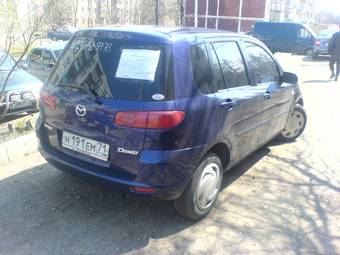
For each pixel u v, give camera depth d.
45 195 4.18
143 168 3.23
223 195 4.40
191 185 3.56
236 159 4.29
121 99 3.26
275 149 5.99
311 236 3.69
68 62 3.79
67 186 4.39
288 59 22.84
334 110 8.75
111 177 3.35
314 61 21.66
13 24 5.89
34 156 5.25
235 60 4.25
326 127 7.30
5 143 5.15
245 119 4.24
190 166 3.44
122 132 3.24
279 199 4.38
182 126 3.29
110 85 3.34
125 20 42.81
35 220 3.71
